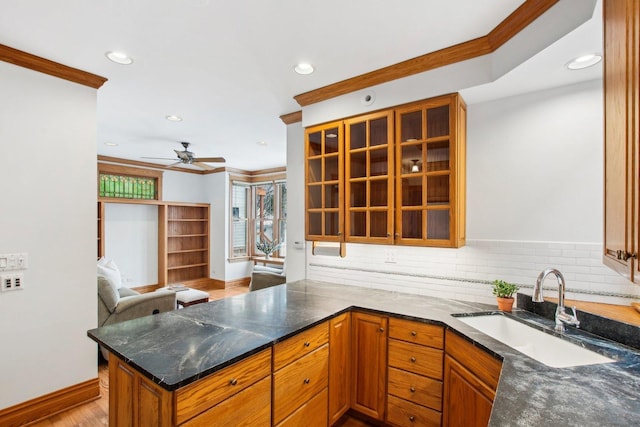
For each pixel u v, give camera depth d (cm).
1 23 182
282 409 173
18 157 222
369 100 257
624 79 96
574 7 150
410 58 227
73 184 246
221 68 239
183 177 676
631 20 89
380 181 257
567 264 208
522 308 214
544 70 188
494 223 232
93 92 256
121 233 598
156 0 162
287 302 241
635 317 165
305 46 209
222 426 141
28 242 226
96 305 258
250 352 152
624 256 95
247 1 164
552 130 213
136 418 144
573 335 168
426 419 201
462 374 179
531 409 103
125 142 463
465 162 240
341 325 223
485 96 227
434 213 231
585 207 204
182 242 684
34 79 227
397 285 275
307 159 297
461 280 245
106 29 188
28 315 226
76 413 239
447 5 169
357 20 181
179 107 321
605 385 119
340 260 307
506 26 185
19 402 221
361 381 229
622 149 99
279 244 694
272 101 306
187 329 180
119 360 156
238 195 716
